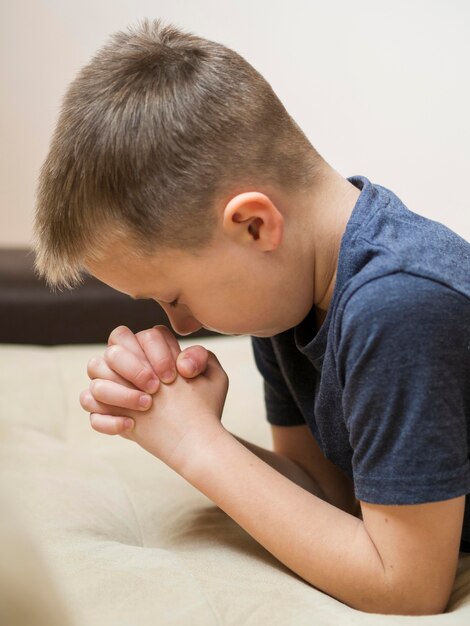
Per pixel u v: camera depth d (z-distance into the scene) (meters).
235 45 1.71
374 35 1.63
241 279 0.76
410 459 0.68
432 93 1.62
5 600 0.47
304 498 0.75
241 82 0.79
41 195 0.79
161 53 0.80
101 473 1.01
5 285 1.52
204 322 0.80
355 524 0.74
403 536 0.69
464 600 0.74
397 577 0.70
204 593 0.70
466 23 1.57
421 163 1.65
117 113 0.75
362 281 0.70
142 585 0.70
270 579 0.74
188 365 0.81
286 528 0.73
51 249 0.78
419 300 0.69
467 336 0.70
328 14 1.65
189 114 0.75
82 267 0.80
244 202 0.73
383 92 1.65
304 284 0.79
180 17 1.74
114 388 0.80
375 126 1.66
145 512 0.93
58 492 0.92
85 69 0.82
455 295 0.70
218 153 0.75
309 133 1.70
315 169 0.80
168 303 0.80
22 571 0.50
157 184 0.73
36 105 1.84
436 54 1.60
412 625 0.66
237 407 1.23
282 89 1.70
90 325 1.54
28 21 1.80
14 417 1.18
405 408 0.68
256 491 0.75
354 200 0.80
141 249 0.75
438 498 0.68
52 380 1.32
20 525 0.56
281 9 1.67
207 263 0.75
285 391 0.99
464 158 1.61
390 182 1.67
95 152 0.75
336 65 1.66
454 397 0.69
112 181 0.74
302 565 0.73
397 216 0.77
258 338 0.97
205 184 0.74
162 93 0.76
